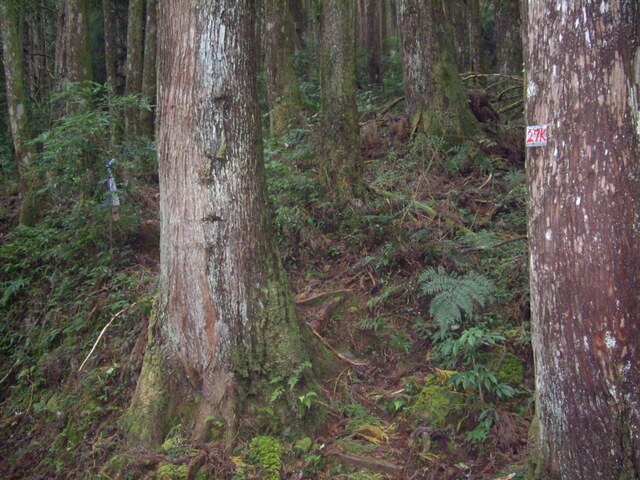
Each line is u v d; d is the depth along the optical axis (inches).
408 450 179.8
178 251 193.3
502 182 311.1
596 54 118.3
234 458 179.5
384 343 225.9
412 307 234.1
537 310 132.0
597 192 118.7
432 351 216.7
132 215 297.3
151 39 487.8
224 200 190.5
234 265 192.1
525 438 177.5
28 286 301.3
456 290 212.4
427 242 253.6
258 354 193.3
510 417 183.5
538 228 128.8
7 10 375.2
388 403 201.6
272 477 173.5
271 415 187.6
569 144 121.5
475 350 205.3
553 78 123.4
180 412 193.6
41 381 252.8
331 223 277.7
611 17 117.8
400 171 322.0
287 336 197.0
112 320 248.4
